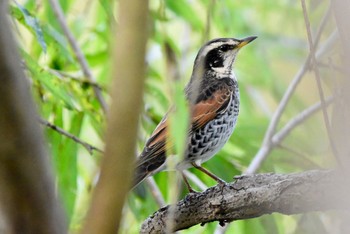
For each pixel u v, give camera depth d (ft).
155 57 44.45
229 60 40.06
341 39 18.43
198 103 37.14
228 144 43.98
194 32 47.73
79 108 39.70
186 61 46.52
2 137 11.60
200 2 47.88
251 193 25.13
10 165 11.66
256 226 39.50
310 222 34.99
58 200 12.25
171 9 44.78
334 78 21.77
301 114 39.17
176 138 19.86
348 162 19.54
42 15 44.91
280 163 40.78
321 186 22.88
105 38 44.98
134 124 11.84
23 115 11.68
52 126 35.37
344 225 19.27
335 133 20.51
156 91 41.70
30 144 11.73
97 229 11.80
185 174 36.47
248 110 48.65
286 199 23.91
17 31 34.19
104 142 12.10
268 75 49.06
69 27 44.62
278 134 39.09
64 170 38.70
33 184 11.81
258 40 49.67
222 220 26.73
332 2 18.74
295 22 50.65
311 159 42.09
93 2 48.91
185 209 27.02
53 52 41.96
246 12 51.44
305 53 50.42
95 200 11.87
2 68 11.51
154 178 41.11
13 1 34.65
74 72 42.96
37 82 38.42
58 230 12.03
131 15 11.76
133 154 11.89
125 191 11.87
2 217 11.94
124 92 11.80
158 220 27.89
